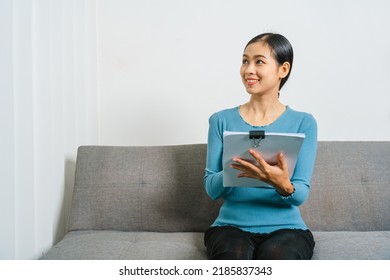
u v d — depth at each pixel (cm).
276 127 127
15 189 125
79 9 178
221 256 105
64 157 162
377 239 133
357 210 153
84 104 182
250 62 126
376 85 198
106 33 198
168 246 130
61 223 159
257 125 128
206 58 198
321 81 198
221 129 132
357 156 160
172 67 199
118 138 201
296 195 114
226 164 109
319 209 153
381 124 199
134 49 199
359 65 198
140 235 147
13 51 122
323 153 161
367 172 157
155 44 199
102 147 166
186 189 156
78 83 178
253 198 123
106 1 198
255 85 125
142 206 155
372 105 199
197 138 200
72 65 168
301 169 122
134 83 200
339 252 122
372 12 197
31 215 131
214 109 199
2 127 120
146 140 201
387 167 158
